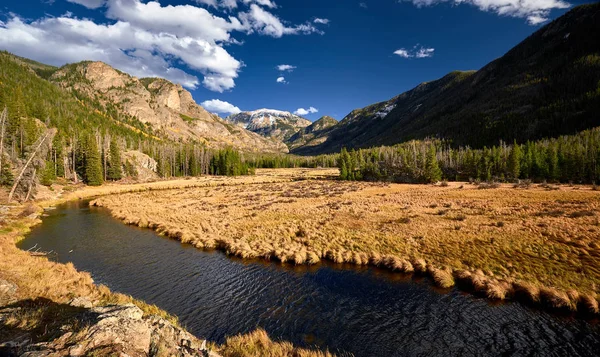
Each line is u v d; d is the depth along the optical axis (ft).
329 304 59.93
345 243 94.48
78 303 43.34
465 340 46.96
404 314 55.52
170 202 188.44
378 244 91.76
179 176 419.54
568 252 72.33
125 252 93.61
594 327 49.80
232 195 220.02
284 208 158.40
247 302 61.16
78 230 120.98
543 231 88.28
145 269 79.51
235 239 102.22
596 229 85.81
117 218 145.28
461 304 58.75
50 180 219.61
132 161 368.48
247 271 78.18
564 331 48.88
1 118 178.91
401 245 89.35
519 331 49.14
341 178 356.59
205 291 66.33
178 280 72.33
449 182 291.38
